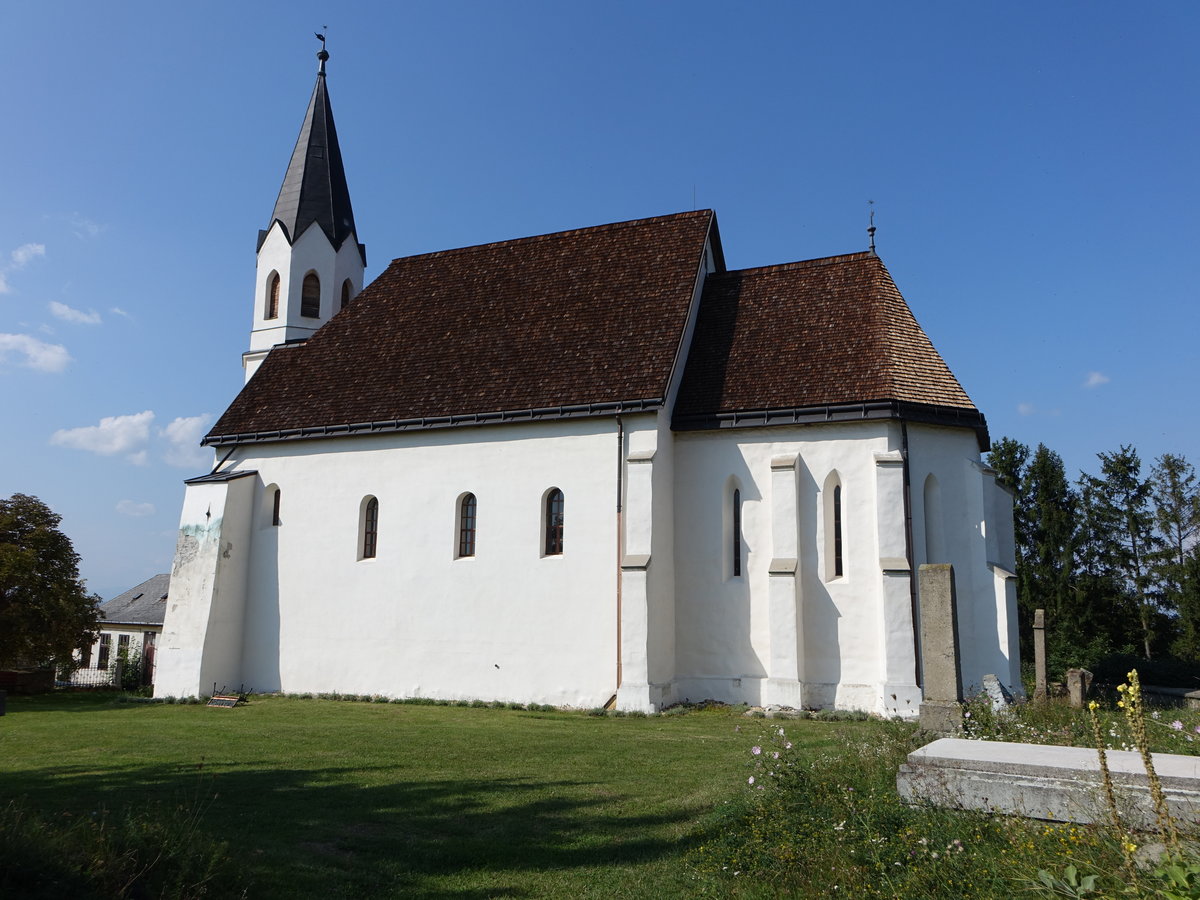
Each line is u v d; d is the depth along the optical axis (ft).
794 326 87.61
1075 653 119.65
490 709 79.30
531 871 28.48
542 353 90.33
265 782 42.88
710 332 90.68
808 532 78.48
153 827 26.71
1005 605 75.66
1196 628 161.68
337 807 37.19
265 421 98.17
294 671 91.86
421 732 62.08
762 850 26.11
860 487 77.51
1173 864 17.51
